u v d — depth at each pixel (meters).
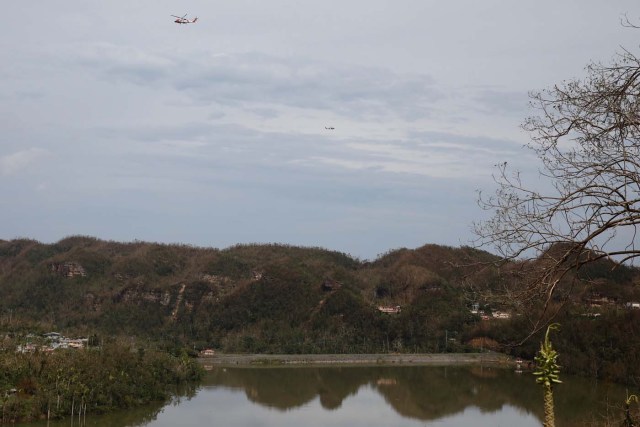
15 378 73.81
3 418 65.94
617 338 77.94
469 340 144.75
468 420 77.19
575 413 63.03
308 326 164.12
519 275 10.98
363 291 183.38
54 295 190.25
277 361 140.12
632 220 9.98
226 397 94.31
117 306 182.25
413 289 173.62
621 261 10.26
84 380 76.38
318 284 178.38
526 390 97.31
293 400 92.81
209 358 141.50
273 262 190.12
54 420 69.75
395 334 157.00
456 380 109.81
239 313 172.75
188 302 182.62
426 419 78.44
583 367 80.50
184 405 86.12
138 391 84.25
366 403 90.56
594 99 10.73
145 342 146.50
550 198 10.65
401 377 115.38
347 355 144.88
